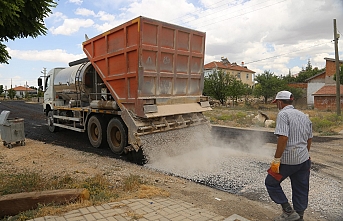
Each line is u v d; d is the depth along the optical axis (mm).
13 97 65688
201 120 8258
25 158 7156
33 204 3840
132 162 7047
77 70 10117
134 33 6801
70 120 10703
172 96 7555
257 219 3812
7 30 4723
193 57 8070
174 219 3496
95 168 6270
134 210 3744
